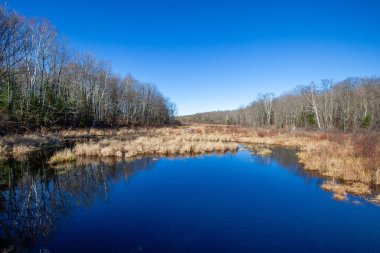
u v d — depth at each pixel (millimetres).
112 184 10508
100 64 41125
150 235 6148
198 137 28312
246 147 23031
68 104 30922
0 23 19547
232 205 8297
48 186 9938
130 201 8547
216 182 11078
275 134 32188
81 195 9047
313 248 5672
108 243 5715
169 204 8320
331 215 7539
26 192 9180
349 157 14656
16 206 7859
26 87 25594
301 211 7805
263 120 71188
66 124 31172
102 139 23922
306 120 52219
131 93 51562
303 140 26312
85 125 34344
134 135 30094
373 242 5977
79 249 5418
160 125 59812
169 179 11484
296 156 18188
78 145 17266
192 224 6820
